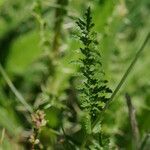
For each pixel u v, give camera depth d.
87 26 0.32
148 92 0.56
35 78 0.59
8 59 0.59
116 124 0.49
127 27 0.62
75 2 0.57
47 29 0.53
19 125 0.52
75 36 0.32
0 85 0.54
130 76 0.57
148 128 0.50
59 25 0.53
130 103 0.42
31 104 0.57
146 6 0.65
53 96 0.50
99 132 0.34
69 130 0.49
